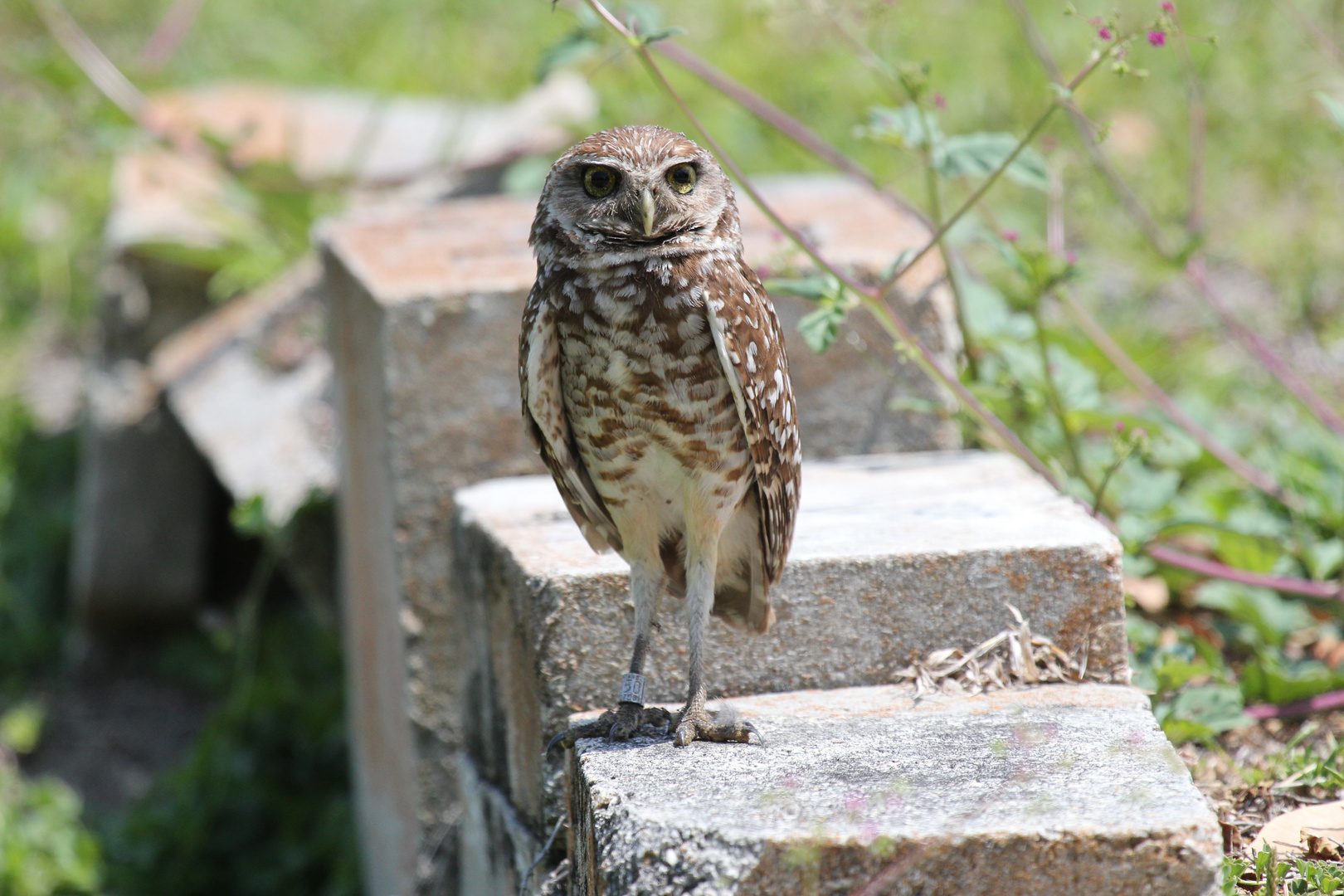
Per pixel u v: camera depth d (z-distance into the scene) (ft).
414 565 27.02
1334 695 24.22
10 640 50.14
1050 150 30.40
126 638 48.96
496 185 42.39
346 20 72.59
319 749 38.55
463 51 67.00
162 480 46.73
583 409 19.34
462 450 26.84
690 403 18.84
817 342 22.72
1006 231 28.30
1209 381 37.35
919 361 24.12
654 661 20.70
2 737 44.57
